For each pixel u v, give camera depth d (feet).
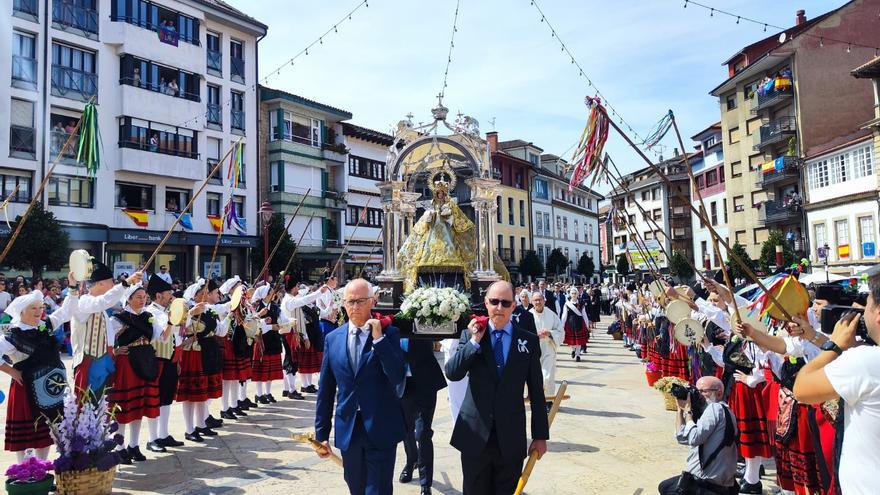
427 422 18.61
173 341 23.43
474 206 45.68
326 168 121.90
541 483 19.11
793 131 105.60
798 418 15.85
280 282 33.32
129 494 18.16
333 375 14.74
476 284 43.65
